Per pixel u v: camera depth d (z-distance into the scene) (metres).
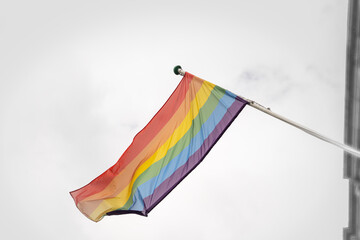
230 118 13.02
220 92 13.47
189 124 13.59
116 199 13.59
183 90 14.13
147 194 12.92
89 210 13.80
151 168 13.37
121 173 13.84
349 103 15.30
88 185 14.14
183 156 13.16
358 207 16.20
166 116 14.05
